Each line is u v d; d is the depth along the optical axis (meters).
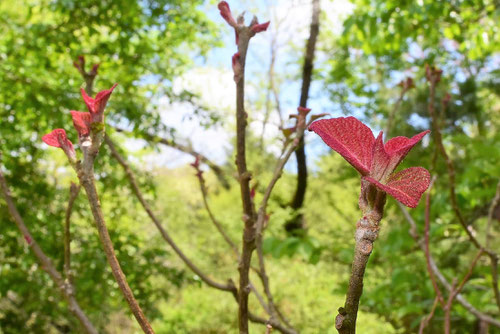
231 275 3.95
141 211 3.19
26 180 2.70
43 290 2.72
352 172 2.62
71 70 2.78
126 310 2.57
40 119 2.57
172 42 3.02
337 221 3.10
